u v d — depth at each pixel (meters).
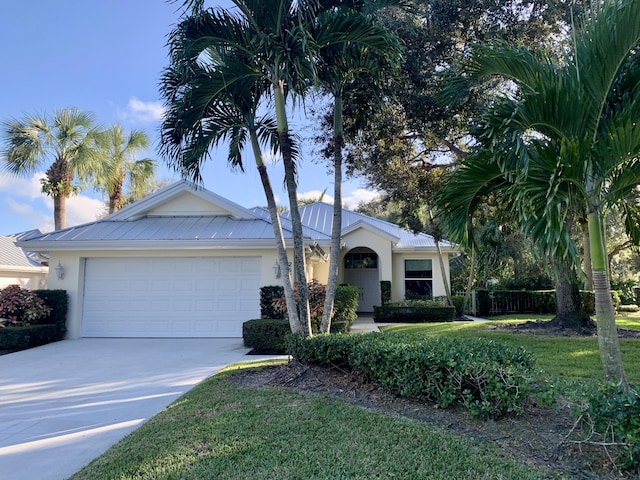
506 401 4.36
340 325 10.59
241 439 4.18
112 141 19.22
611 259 24.06
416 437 4.11
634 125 4.37
